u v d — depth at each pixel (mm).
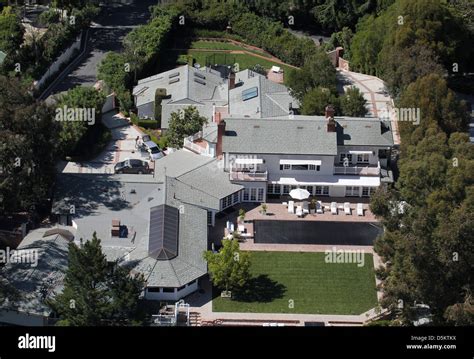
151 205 138625
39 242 131000
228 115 159750
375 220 144125
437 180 124875
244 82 174375
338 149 150500
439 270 113500
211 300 127000
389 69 167750
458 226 111500
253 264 134250
